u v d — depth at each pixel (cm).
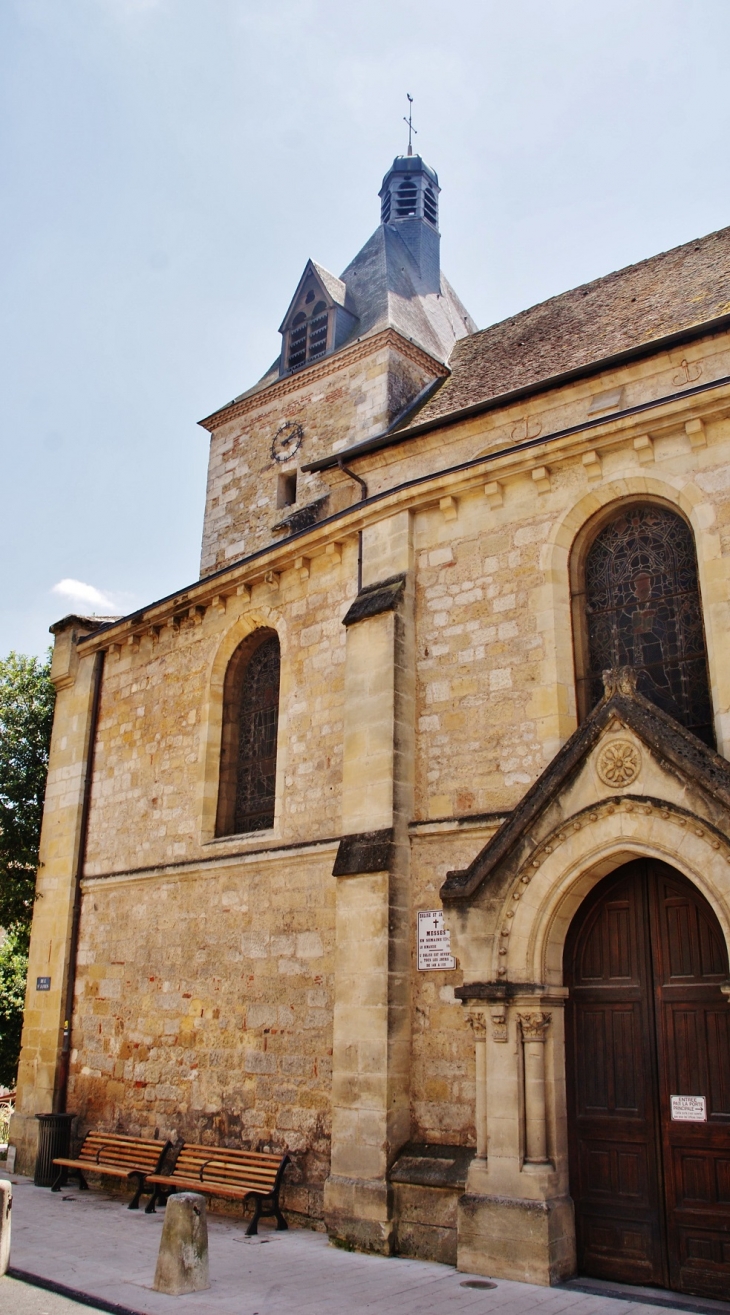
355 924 1014
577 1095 852
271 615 1330
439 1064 948
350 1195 941
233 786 1380
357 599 1146
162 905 1371
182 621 1500
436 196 2277
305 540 1266
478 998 859
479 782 1002
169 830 1404
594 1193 823
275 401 1845
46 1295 786
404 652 1084
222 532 1847
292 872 1180
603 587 1003
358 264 2036
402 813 1034
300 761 1219
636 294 1366
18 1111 1523
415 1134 946
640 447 965
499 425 1215
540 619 998
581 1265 812
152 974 1352
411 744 1064
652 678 943
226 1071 1190
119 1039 1380
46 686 2103
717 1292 743
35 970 1580
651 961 839
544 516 1029
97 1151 1298
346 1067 985
